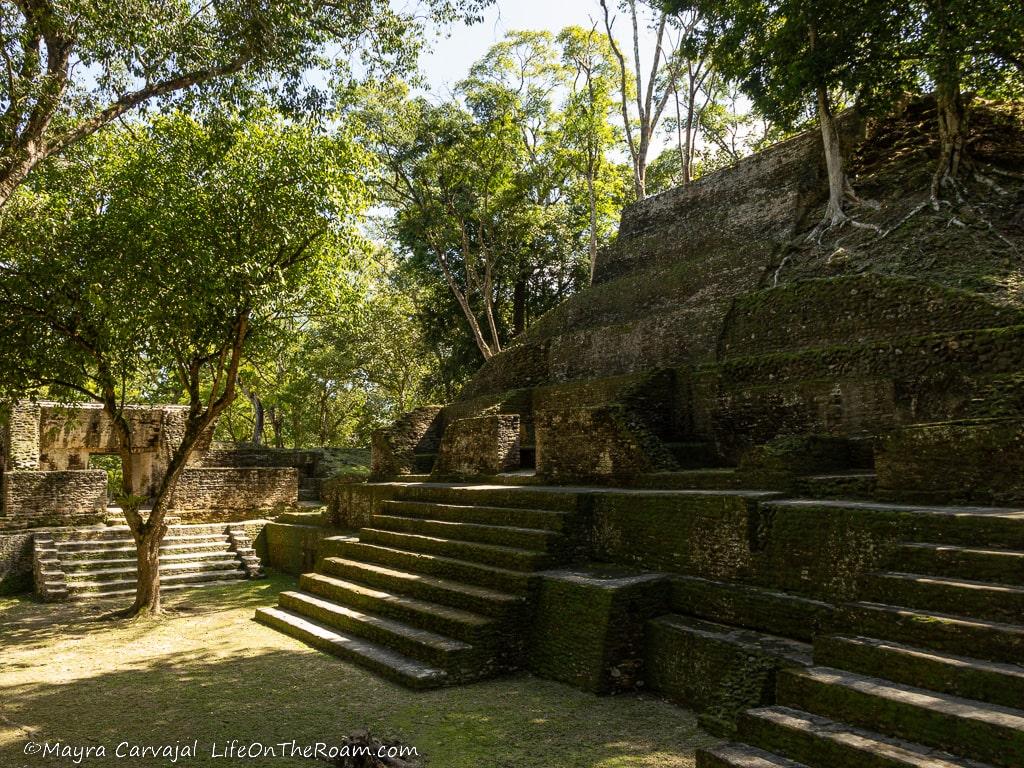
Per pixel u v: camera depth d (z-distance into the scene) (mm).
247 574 15086
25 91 8141
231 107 10211
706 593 7043
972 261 10141
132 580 13914
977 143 12680
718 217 16266
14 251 10305
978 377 8141
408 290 31719
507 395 15648
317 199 10789
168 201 10141
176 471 11750
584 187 27453
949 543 5453
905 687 4465
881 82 12203
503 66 23984
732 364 11219
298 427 33219
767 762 4359
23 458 16391
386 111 22547
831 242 12805
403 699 6941
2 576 14023
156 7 9078
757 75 14195
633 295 16000
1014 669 4164
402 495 13180
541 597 7914
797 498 7445
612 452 10383
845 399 9438
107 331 10641
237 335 11266
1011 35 10047
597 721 6227
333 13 10148
